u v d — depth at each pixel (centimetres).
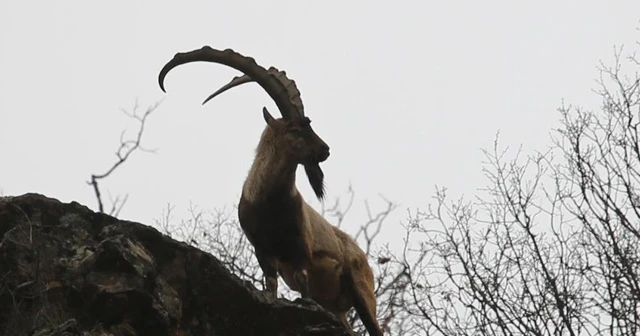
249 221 3369
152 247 2888
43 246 2798
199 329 2866
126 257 2764
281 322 2922
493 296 3503
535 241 3541
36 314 2669
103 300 2716
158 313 2744
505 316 3453
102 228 2938
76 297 2720
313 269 3428
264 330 2914
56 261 2780
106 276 2750
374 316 3503
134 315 2739
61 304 2708
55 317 2669
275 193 3338
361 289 3503
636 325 3331
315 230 3441
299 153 3366
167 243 2892
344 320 3556
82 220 2922
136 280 2750
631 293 3391
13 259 2747
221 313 2892
